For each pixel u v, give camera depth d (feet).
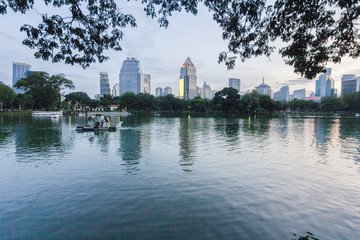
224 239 16.66
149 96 378.73
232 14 25.14
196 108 424.87
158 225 18.60
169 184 28.43
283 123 147.74
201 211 21.11
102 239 16.75
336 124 139.85
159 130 96.02
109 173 33.04
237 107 335.67
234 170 34.86
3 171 33.99
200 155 45.60
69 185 28.04
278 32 24.31
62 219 19.69
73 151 49.21
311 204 22.84
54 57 24.08
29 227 18.42
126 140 65.82
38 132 85.05
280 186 27.94
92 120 100.48
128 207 21.94
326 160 41.86
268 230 17.94
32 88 260.83
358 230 18.04
